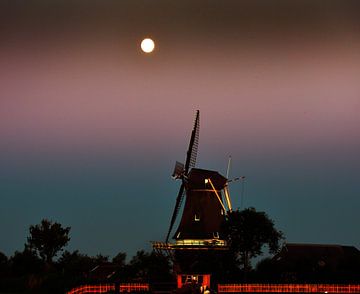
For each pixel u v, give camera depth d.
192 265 134.00
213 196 144.75
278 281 131.38
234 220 141.12
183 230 141.88
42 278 114.56
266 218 143.25
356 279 143.00
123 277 122.94
